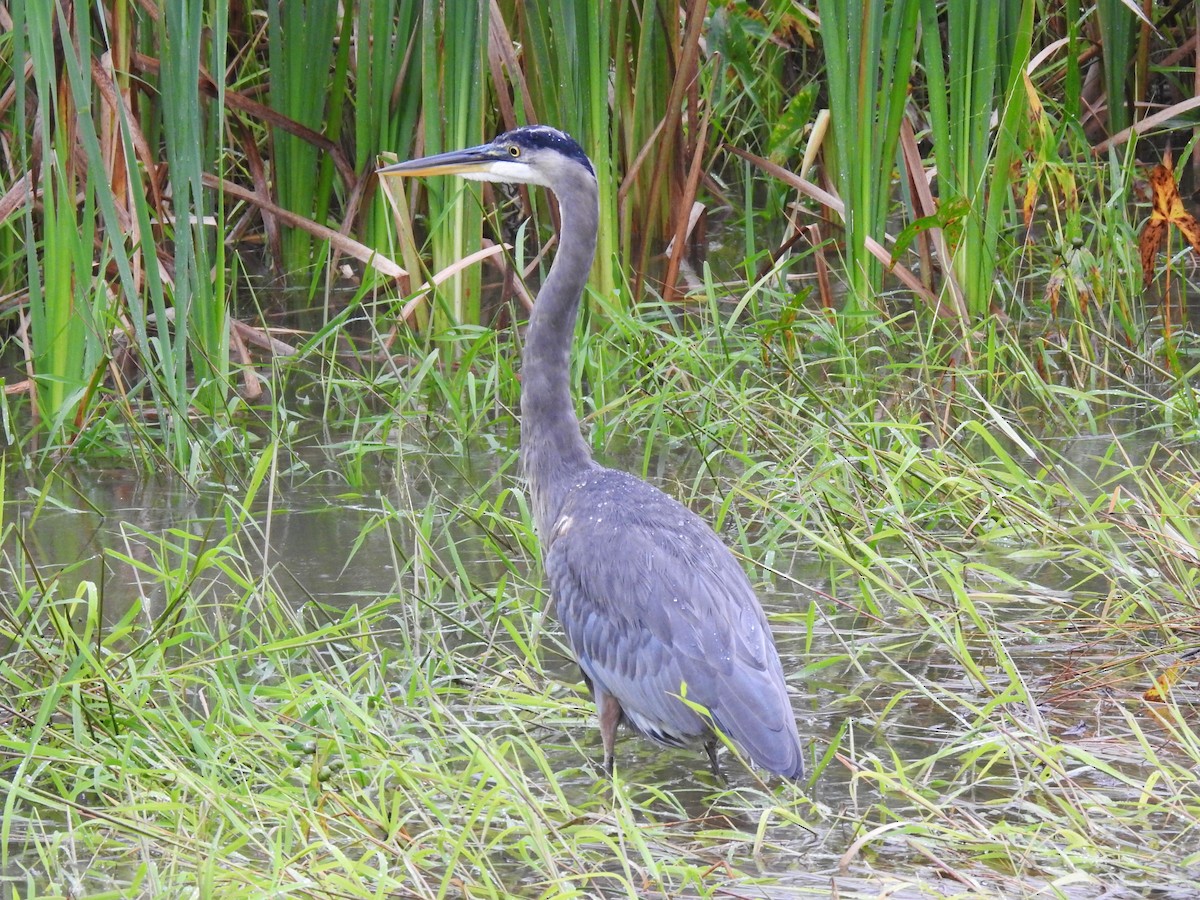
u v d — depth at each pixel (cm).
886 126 1470
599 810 748
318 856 693
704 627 757
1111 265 1428
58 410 1227
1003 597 944
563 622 827
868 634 932
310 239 1702
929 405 1307
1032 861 671
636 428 1308
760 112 1934
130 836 701
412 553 1062
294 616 941
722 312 1554
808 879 670
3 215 1330
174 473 1216
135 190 1187
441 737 788
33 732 741
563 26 1377
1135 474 1040
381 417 1259
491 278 1706
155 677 800
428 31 1385
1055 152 1397
